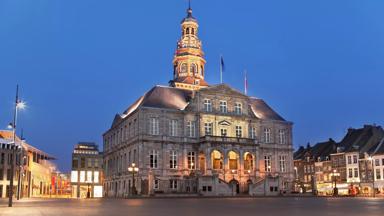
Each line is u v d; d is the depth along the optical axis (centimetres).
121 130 9019
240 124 8519
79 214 2155
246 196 6969
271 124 9069
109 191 9575
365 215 1981
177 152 7938
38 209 2762
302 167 11938
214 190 7300
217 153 8131
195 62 9781
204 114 8200
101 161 10725
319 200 4675
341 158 10619
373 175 9650
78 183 10431
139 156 7631
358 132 10825
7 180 9106
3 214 2230
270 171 8819
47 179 12975
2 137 10175
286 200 4719
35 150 11031
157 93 8438
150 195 6756
